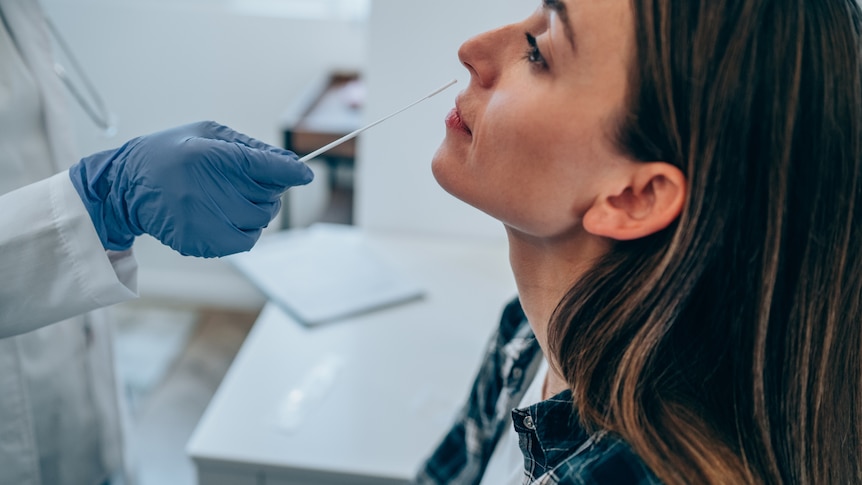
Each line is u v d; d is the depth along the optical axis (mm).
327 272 1517
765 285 621
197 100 2592
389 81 1598
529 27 693
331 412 1145
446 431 1104
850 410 686
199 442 1069
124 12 2469
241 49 2518
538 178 667
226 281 2744
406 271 1562
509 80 681
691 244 619
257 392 1175
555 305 742
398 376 1232
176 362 2432
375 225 1738
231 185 758
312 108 2275
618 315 659
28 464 1100
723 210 611
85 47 2510
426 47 1556
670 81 603
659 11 601
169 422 2174
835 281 633
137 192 757
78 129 2584
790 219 616
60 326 1159
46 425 1163
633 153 632
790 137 591
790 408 652
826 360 647
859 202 628
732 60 587
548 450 714
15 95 1061
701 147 602
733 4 589
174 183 745
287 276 1486
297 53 2521
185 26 2490
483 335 1355
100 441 1289
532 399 848
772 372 648
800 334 639
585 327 677
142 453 2057
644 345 641
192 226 755
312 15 2490
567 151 647
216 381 2361
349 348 1295
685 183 620
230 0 2525
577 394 668
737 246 623
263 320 1365
